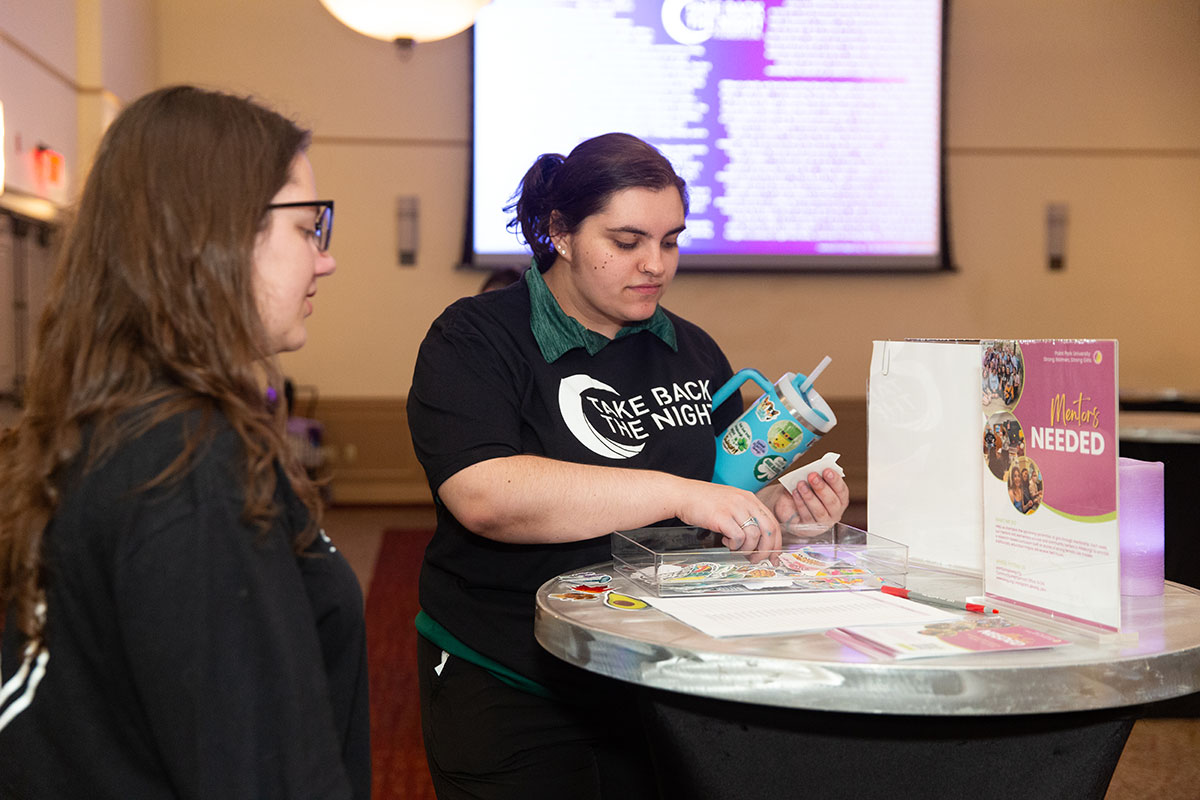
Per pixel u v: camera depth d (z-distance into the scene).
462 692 1.40
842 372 6.85
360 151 6.60
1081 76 6.92
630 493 1.20
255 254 0.85
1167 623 0.99
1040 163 6.94
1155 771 2.57
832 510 1.37
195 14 6.45
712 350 1.61
